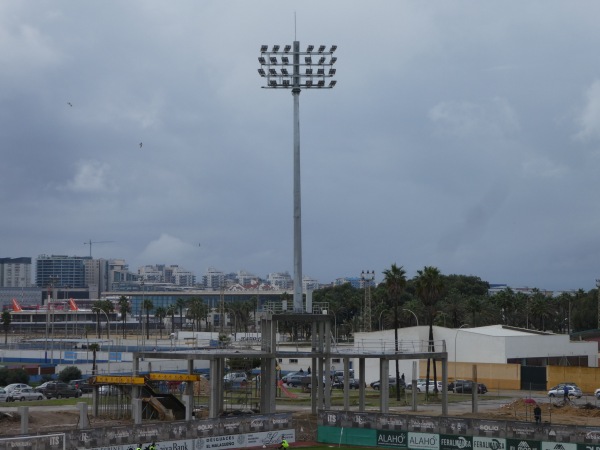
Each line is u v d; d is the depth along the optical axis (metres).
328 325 157.62
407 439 121.75
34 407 164.38
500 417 160.00
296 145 157.00
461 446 117.50
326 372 156.88
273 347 154.50
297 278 157.25
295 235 157.25
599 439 109.19
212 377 146.62
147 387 150.75
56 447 102.06
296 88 155.75
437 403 194.38
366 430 124.88
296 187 157.38
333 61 155.00
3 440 98.31
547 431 112.12
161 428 112.19
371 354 159.12
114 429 107.44
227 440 119.44
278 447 123.44
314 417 146.12
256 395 192.75
